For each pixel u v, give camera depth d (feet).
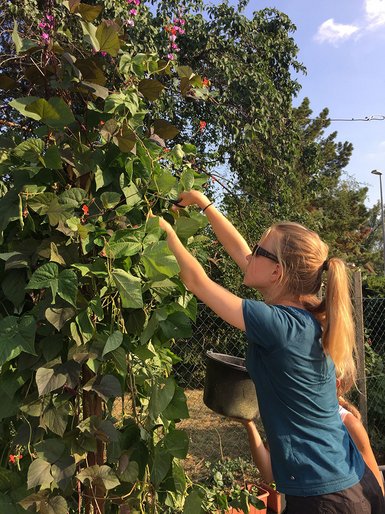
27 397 3.97
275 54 20.88
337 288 4.60
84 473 4.04
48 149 3.92
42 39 4.57
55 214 3.92
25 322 3.73
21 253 3.96
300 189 21.68
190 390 17.90
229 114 18.65
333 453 4.43
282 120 20.17
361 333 13.12
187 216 5.15
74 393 4.09
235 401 5.69
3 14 11.39
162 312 4.40
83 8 4.37
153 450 4.68
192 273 4.50
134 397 4.53
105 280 4.10
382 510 4.62
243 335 17.22
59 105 3.87
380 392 14.53
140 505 4.63
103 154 4.30
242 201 18.81
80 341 3.91
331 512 4.22
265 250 4.87
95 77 4.27
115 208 4.35
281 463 4.42
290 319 4.43
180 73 5.01
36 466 3.81
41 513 3.77
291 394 4.41
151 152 4.61
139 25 15.23
